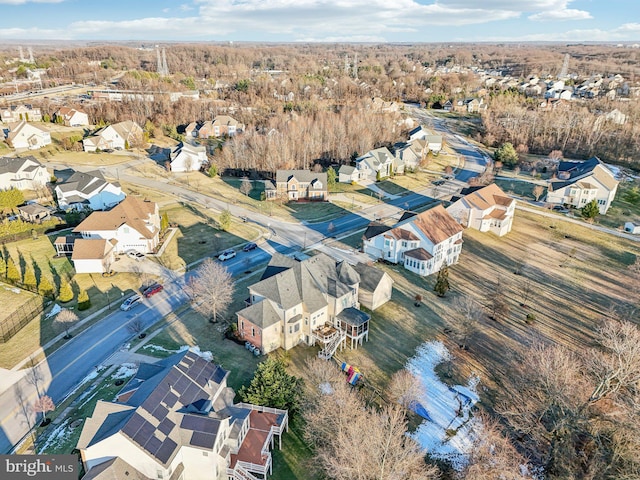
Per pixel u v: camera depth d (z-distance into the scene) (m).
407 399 41.47
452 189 109.31
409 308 58.03
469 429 40.47
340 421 34.47
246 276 63.97
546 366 38.47
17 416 39.16
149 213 74.75
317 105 178.88
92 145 129.25
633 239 82.81
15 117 152.75
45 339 49.53
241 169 116.19
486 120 167.62
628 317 57.62
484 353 50.31
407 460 31.27
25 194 93.94
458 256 73.25
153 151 134.38
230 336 50.16
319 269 53.44
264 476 33.78
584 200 96.25
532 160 135.88
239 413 36.78
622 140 140.38
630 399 37.28
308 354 48.88
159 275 63.97
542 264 72.50
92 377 43.75
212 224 83.19
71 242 68.31
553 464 35.78
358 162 116.88
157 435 31.34
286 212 92.06
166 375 35.19
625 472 32.41
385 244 70.12
